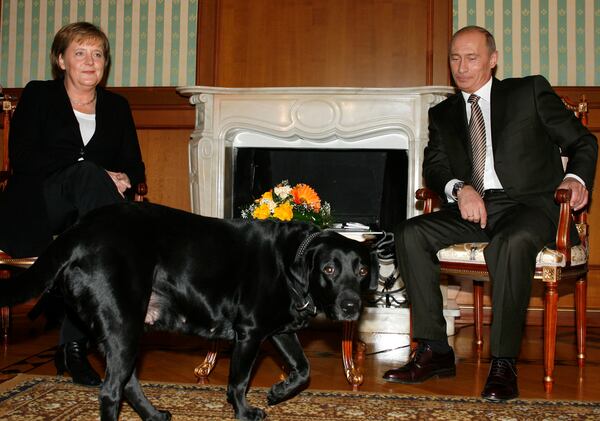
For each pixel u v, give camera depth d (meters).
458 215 3.01
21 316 4.46
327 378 2.89
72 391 2.55
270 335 2.19
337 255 2.07
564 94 4.47
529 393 2.65
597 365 3.19
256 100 4.45
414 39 4.64
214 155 4.46
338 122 4.38
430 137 3.30
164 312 2.10
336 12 4.69
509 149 2.97
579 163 2.88
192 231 2.12
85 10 4.84
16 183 3.01
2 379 2.79
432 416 2.29
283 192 3.13
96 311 1.93
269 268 2.13
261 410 2.19
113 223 2.01
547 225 2.78
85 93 3.15
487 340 3.89
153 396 2.51
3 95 3.82
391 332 4.19
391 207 4.60
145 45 4.80
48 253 1.96
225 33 4.77
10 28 4.89
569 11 4.52
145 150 4.80
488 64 3.10
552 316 2.72
